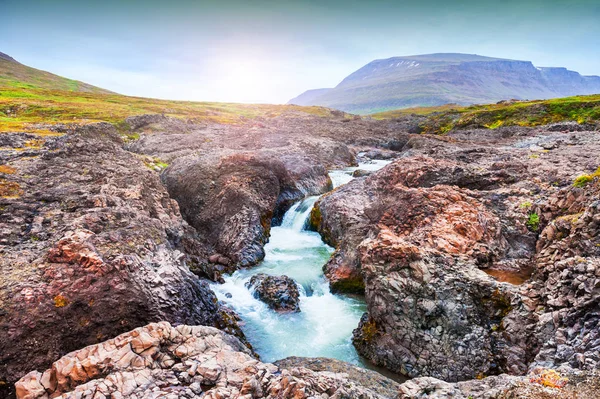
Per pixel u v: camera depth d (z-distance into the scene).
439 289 18.17
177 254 21.00
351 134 94.75
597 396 10.20
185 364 13.13
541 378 11.44
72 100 102.56
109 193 24.98
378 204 28.47
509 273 19.44
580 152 35.84
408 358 18.31
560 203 20.75
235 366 13.28
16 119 58.09
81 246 17.09
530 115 86.25
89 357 12.62
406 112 198.62
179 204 36.75
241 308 24.14
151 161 47.31
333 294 26.33
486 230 21.61
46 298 15.09
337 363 17.36
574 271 14.81
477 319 17.34
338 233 32.22
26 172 25.92
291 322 22.92
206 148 56.28
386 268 19.86
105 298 16.05
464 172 29.86
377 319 19.98
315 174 48.34
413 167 32.16
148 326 14.20
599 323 12.75
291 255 32.31
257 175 37.38
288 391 11.76
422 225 22.78
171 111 110.94
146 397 11.40
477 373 16.33
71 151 32.59
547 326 14.81
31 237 18.50
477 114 95.56
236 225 32.62
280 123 113.75
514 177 28.22
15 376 13.55
